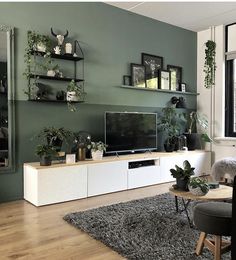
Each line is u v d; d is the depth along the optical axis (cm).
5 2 338
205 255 204
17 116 348
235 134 509
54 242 227
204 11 449
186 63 534
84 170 354
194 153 485
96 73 415
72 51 388
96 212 293
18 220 276
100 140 420
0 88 336
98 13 415
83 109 403
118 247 215
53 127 364
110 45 429
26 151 355
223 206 190
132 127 431
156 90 483
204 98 541
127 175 397
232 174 364
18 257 202
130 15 452
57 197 332
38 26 362
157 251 209
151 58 480
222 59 513
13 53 342
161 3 420
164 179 442
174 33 513
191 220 267
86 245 222
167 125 488
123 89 446
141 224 260
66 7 384
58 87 380
